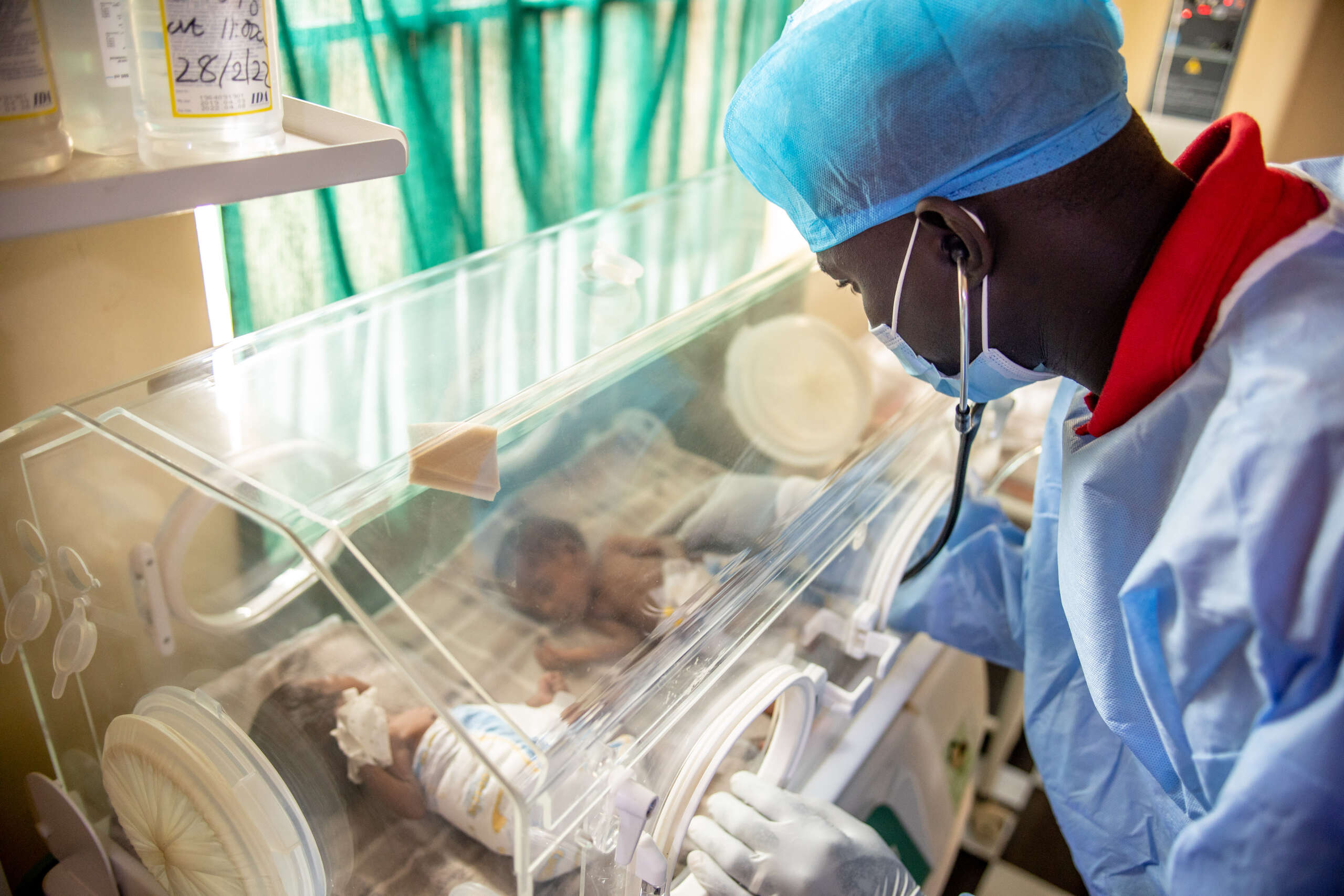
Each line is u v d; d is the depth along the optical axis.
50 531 0.72
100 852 0.78
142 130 0.62
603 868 0.66
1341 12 1.82
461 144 1.24
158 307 0.97
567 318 1.13
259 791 0.64
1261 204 0.65
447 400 0.93
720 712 0.81
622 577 0.85
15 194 0.51
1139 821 0.88
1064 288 0.72
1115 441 0.70
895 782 1.13
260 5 0.63
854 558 1.04
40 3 0.59
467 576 0.76
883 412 1.19
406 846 0.63
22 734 0.95
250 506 0.62
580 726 0.66
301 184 0.66
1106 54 0.69
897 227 0.75
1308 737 0.52
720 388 1.13
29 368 0.88
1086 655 0.74
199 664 0.67
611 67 1.40
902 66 0.69
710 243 1.39
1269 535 0.55
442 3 1.14
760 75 0.76
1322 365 0.57
